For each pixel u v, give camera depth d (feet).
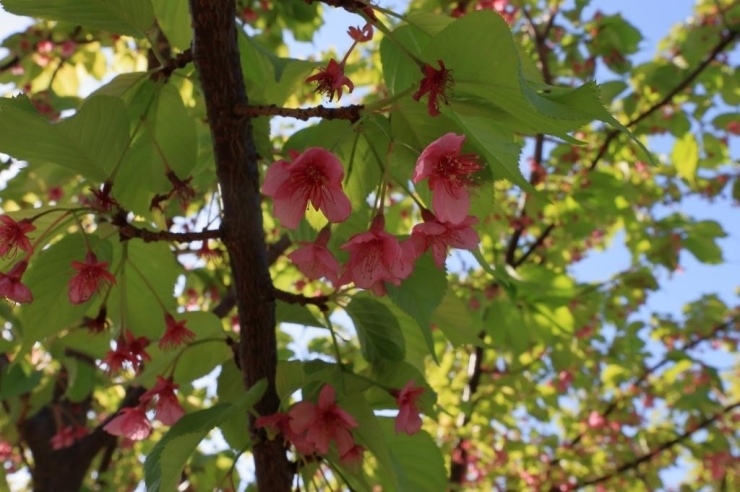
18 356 1.16
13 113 0.97
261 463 1.12
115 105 1.04
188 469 3.03
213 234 1.13
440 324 1.29
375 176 1.23
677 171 3.65
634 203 3.75
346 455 1.11
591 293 3.44
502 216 3.57
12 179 2.41
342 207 1.07
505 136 1.08
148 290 1.31
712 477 4.35
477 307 3.02
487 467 4.32
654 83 3.30
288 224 1.07
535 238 3.92
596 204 3.18
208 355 1.33
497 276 1.11
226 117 1.11
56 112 2.80
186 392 2.67
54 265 1.15
